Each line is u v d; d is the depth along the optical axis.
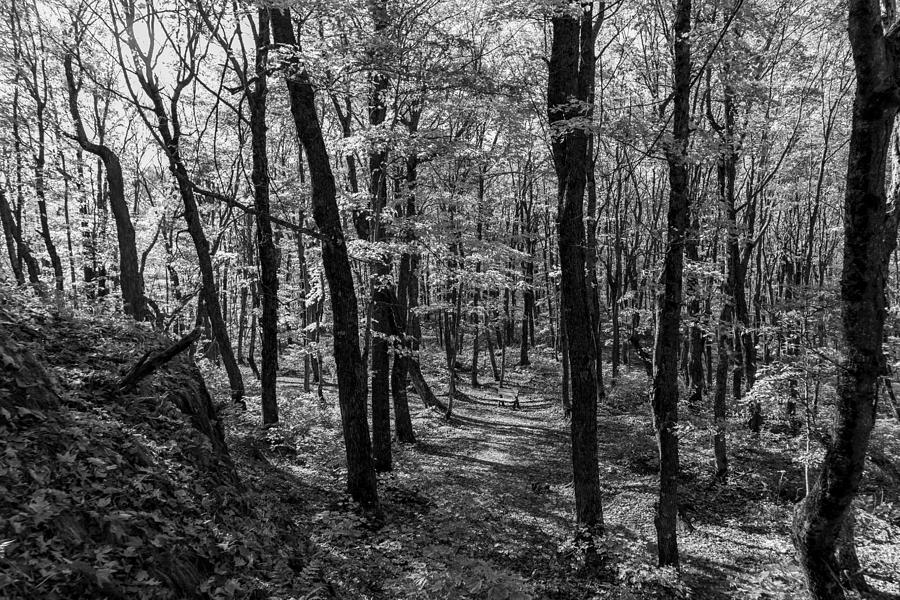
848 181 5.62
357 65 10.09
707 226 14.84
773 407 13.59
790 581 8.74
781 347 14.53
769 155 19.50
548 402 25.41
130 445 5.24
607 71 19.09
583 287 10.30
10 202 18.91
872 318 5.70
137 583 3.83
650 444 16.28
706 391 22.39
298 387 25.50
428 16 13.80
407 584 6.80
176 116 12.21
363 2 9.73
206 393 7.75
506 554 9.84
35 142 18.95
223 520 5.51
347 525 8.41
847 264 5.75
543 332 43.22
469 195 19.25
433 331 44.34
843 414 5.96
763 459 14.81
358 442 10.13
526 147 16.44
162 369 7.16
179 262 24.39
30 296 7.19
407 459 15.45
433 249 14.23
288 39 9.61
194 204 12.52
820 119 19.28
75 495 4.14
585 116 9.08
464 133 20.83
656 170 22.56
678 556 9.73
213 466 6.27
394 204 14.77
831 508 6.29
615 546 9.53
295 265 28.92
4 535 3.44
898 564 9.41
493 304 32.41
